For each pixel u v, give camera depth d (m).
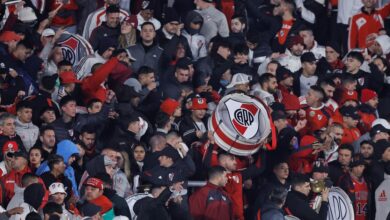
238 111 48.41
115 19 55.12
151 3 56.44
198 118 49.88
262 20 58.84
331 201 48.69
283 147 49.31
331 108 53.59
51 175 44.47
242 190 48.31
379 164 50.50
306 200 46.53
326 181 48.66
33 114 48.34
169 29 55.97
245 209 48.47
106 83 51.47
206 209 46.19
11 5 55.09
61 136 47.91
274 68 55.00
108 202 43.97
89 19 56.16
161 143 46.97
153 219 44.69
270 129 48.59
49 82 50.16
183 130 49.59
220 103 48.47
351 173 50.22
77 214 43.88
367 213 50.38
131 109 49.41
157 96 50.72
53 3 56.69
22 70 51.12
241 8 58.78
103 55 53.59
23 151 45.59
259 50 57.12
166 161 46.16
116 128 48.72
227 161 47.53
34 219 41.72
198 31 56.38
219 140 48.22
